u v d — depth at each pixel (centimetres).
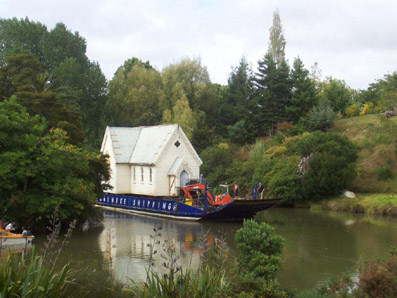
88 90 7256
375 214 4600
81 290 1294
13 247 2548
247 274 1476
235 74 7981
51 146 2975
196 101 7775
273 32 9475
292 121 7256
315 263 2411
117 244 2866
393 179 5244
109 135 5384
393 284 1336
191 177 4972
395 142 5556
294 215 4534
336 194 5181
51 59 7212
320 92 9000
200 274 1359
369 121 6781
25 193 2953
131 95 7706
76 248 2712
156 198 4769
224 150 6122
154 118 7606
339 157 5112
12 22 7281
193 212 4009
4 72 4375
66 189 3011
